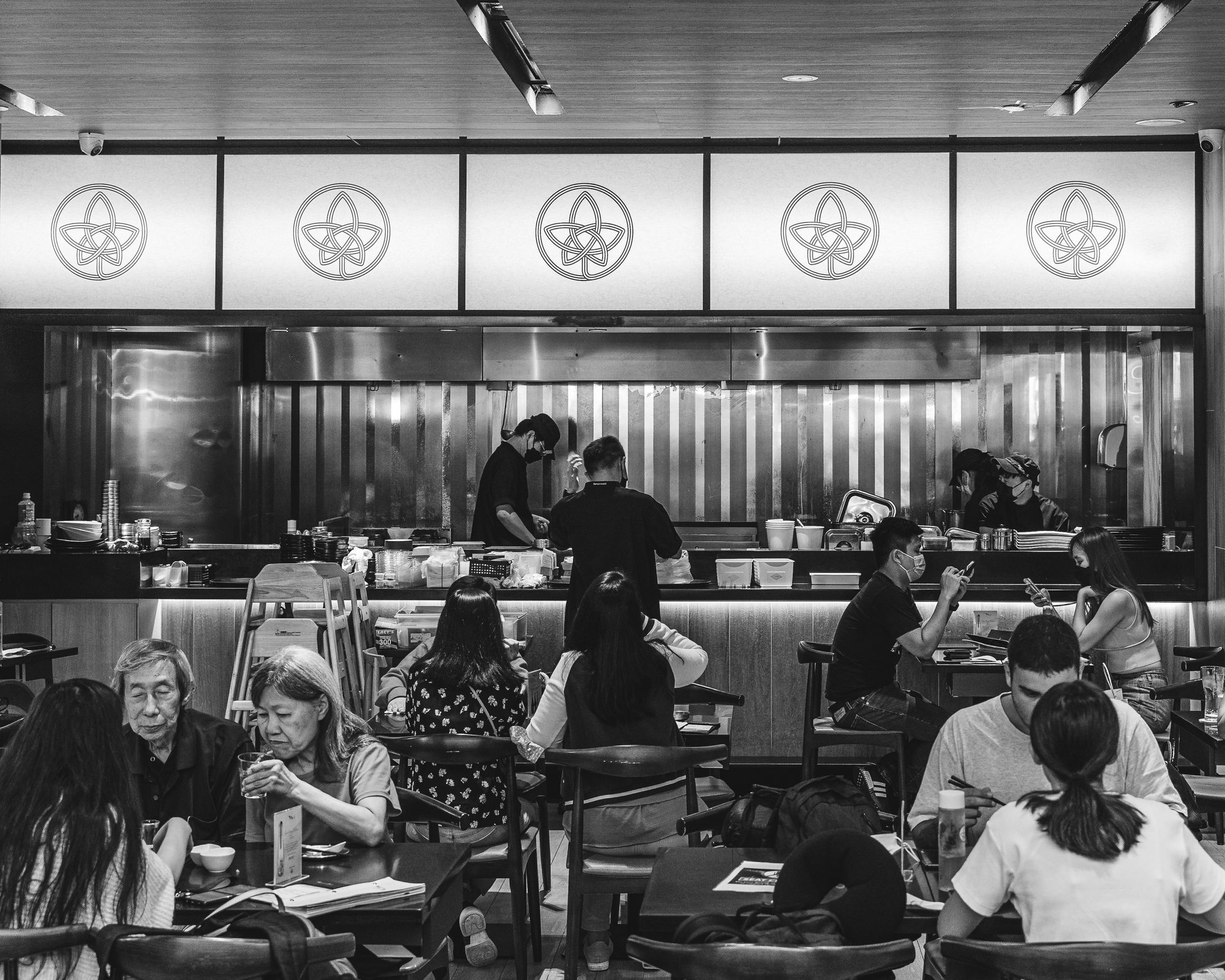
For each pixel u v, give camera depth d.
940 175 7.34
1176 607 7.55
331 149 7.43
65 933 2.45
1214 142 7.04
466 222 7.42
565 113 6.74
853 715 5.89
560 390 10.09
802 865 2.59
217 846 3.21
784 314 7.37
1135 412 9.83
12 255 7.57
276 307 7.48
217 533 9.56
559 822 6.71
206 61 5.83
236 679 6.44
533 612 7.41
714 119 6.87
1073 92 6.62
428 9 5.11
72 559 7.42
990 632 6.93
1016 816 2.63
